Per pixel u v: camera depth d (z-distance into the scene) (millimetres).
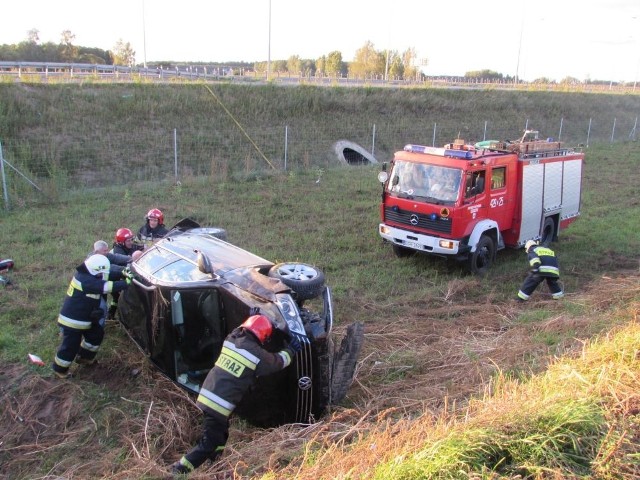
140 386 5762
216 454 4398
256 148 20953
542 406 4152
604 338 5836
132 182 16906
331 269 9719
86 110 19156
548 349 6391
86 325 5730
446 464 3479
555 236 12211
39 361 6035
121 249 7418
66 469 4574
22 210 12578
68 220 11773
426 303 8578
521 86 44250
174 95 21578
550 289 8852
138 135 19281
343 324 7500
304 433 4781
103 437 5008
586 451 3773
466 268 10016
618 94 45375
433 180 9664
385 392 5797
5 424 5191
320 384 5020
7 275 8508
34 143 16953
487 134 29672
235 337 4387
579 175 12492
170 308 5410
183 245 6344
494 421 3965
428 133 27328
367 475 3455
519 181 10555
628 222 14172
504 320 7883
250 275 5441
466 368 6207
